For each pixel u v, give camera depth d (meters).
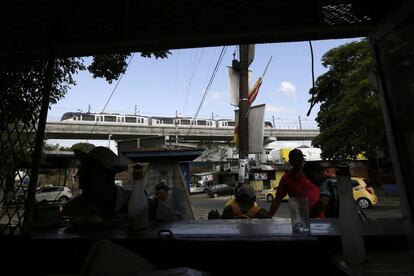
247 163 7.15
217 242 1.37
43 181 23.19
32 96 1.79
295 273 1.30
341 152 17.89
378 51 1.41
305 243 1.29
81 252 1.45
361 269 1.01
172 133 50.62
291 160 3.13
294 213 1.43
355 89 15.12
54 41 1.80
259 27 1.62
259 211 2.77
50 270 1.45
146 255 1.42
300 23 1.58
